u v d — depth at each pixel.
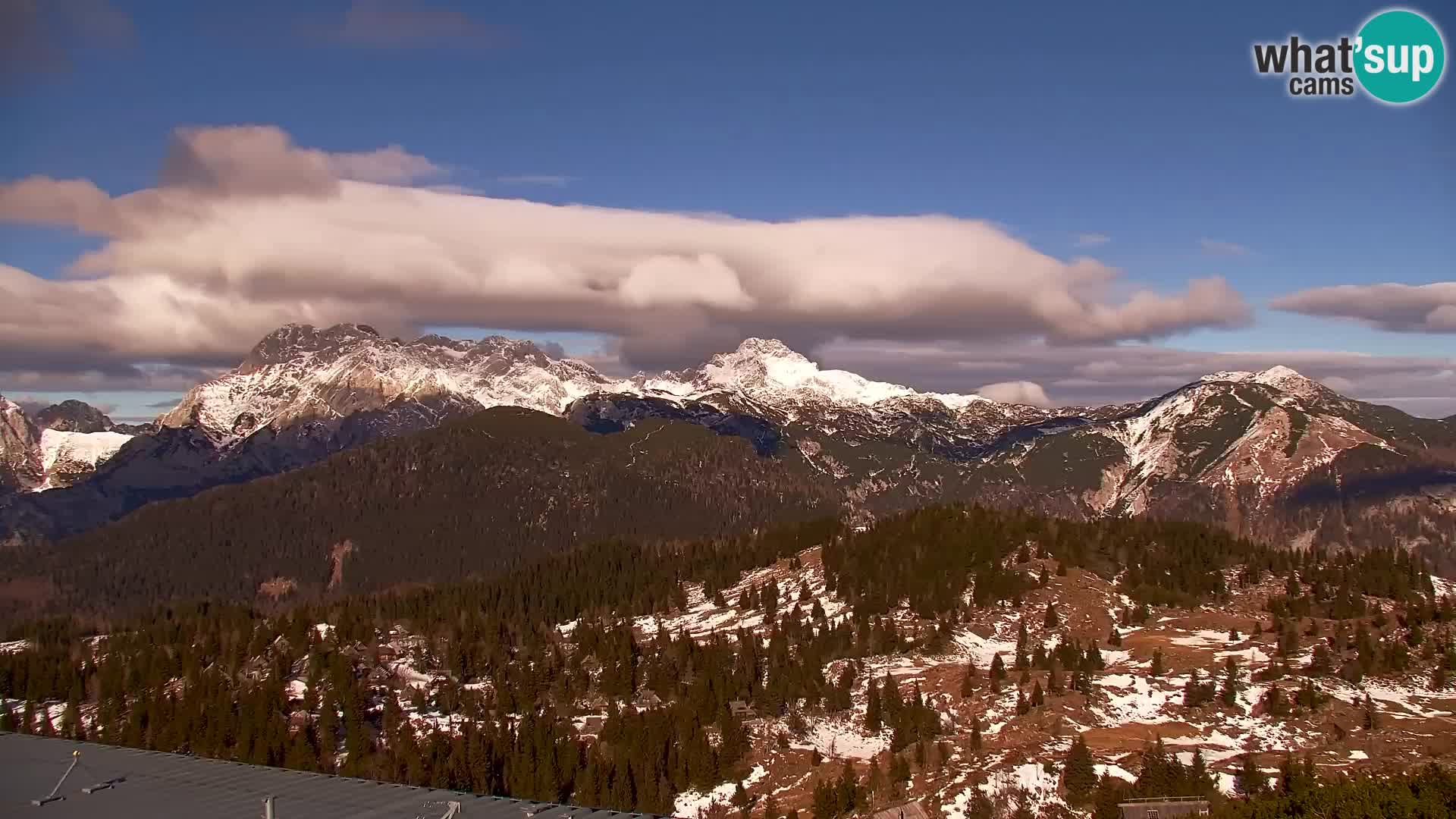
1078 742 148.50
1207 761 157.38
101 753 104.62
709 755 182.75
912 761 170.50
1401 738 167.88
